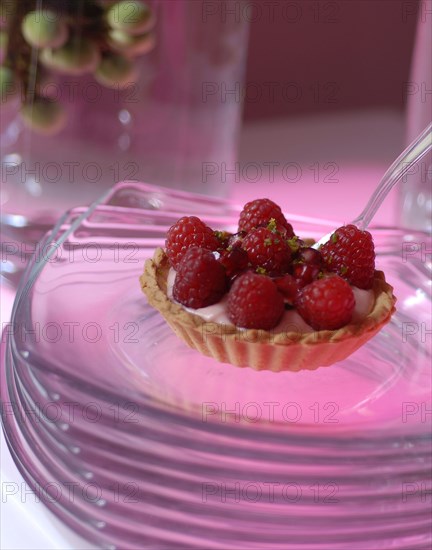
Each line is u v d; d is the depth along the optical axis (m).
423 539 0.48
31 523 0.52
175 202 0.65
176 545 0.48
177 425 0.48
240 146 0.92
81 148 0.68
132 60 0.67
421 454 0.47
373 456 0.47
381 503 0.47
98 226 0.62
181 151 0.71
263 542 0.47
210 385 0.54
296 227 0.63
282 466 0.47
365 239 0.55
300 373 0.56
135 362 0.54
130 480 0.48
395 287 0.61
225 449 0.47
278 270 0.55
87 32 0.66
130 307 0.58
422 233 0.64
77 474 0.48
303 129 0.97
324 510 0.47
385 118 1.01
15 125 0.67
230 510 0.47
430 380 0.56
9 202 0.68
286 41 1.03
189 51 0.69
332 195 0.83
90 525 0.49
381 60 1.04
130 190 0.65
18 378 0.52
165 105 0.69
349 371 0.56
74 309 0.57
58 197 0.68
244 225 0.58
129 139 0.69
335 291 0.53
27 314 0.54
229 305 0.54
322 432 0.48
